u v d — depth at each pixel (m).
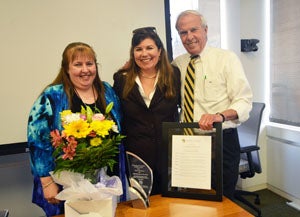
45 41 2.05
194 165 1.17
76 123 0.96
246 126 2.68
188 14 1.75
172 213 1.07
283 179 2.99
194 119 1.76
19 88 2.02
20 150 2.07
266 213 2.70
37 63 2.05
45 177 1.33
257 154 2.61
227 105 1.76
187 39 1.75
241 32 3.05
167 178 1.22
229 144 1.73
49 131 1.34
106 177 1.08
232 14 2.99
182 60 1.91
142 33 1.57
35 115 1.35
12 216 2.20
